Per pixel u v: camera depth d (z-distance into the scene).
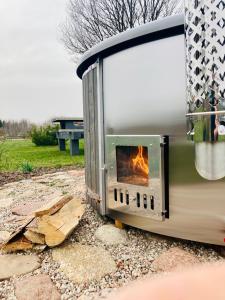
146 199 2.04
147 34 1.89
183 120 1.84
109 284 1.58
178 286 0.51
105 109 2.33
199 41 1.48
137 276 1.64
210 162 1.51
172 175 1.92
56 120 9.54
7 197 3.75
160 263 1.75
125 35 1.99
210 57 1.46
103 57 2.30
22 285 1.60
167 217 1.96
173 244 2.03
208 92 1.48
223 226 1.78
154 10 8.80
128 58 2.09
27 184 4.54
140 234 2.24
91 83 2.56
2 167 6.34
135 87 2.06
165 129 1.92
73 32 9.94
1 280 1.67
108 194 2.36
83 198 3.44
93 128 2.58
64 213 2.31
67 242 2.14
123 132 2.18
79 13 9.47
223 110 1.46
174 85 1.86
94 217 2.65
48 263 1.85
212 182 1.78
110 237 2.17
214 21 1.43
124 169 2.24
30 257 1.94
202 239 1.86
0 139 8.05
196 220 1.86
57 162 7.09
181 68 1.83
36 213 2.12
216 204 1.79
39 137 12.34
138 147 2.15
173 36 1.85
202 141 1.53
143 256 1.88
